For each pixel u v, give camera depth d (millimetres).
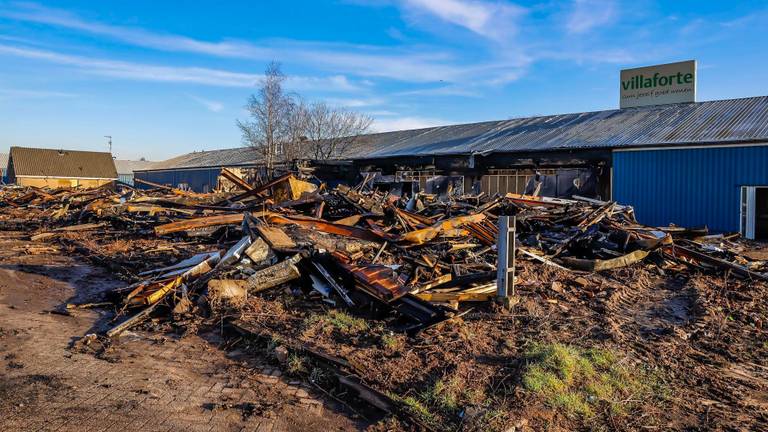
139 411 3641
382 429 3520
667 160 18547
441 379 4203
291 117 38844
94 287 7691
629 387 4285
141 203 17078
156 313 6137
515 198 14102
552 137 23047
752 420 3797
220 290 6250
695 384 4484
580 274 9195
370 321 5809
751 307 7281
